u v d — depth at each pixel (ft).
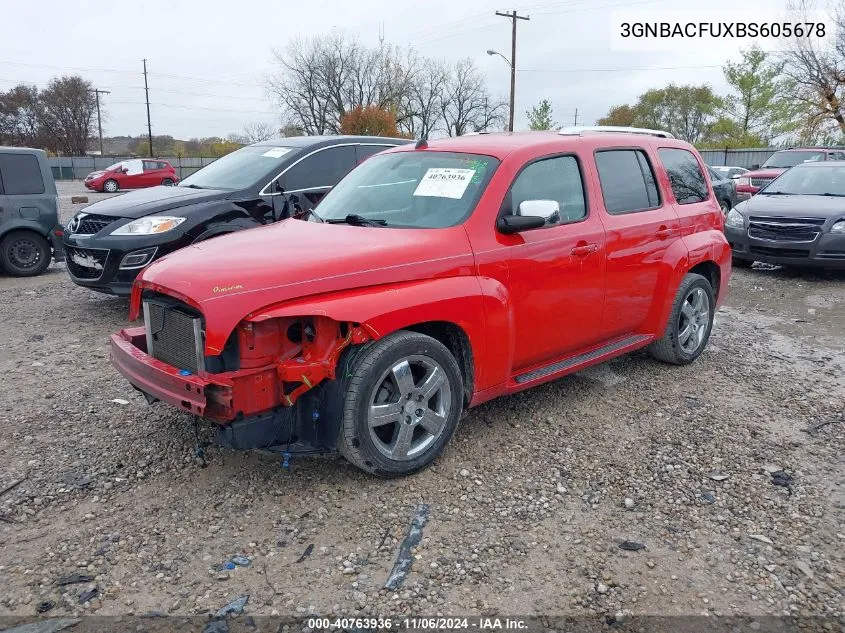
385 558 10.48
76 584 9.86
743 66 154.20
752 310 26.84
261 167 25.96
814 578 10.16
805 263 32.30
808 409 16.40
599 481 12.87
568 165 15.81
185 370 11.85
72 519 11.46
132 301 13.09
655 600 9.66
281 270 11.48
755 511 11.91
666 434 14.90
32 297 28.50
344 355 11.78
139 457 13.57
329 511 11.69
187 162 196.44
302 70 195.83
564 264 14.94
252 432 11.42
